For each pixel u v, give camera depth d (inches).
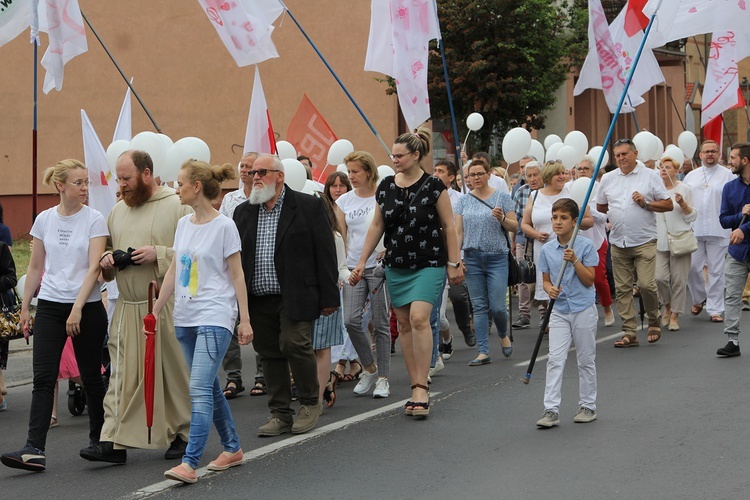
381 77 1066.7
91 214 277.9
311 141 524.7
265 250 292.2
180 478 247.6
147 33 1171.3
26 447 267.7
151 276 274.1
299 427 300.8
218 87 1154.0
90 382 277.4
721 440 268.7
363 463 263.0
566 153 604.7
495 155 1038.4
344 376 398.0
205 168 259.6
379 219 324.8
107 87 1190.3
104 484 254.8
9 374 442.0
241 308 260.1
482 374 388.2
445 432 293.9
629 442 271.4
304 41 1096.8
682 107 1553.9
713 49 552.4
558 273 299.0
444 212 317.1
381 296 356.8
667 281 489.7
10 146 1219.2
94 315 275.7
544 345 460.8
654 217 442.9
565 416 307.4
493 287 412.8
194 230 259.6
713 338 450.6
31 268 283.1
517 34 942.4
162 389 273.6
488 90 943.0
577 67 1214.3
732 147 403.5
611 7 1147.3
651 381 355.3
